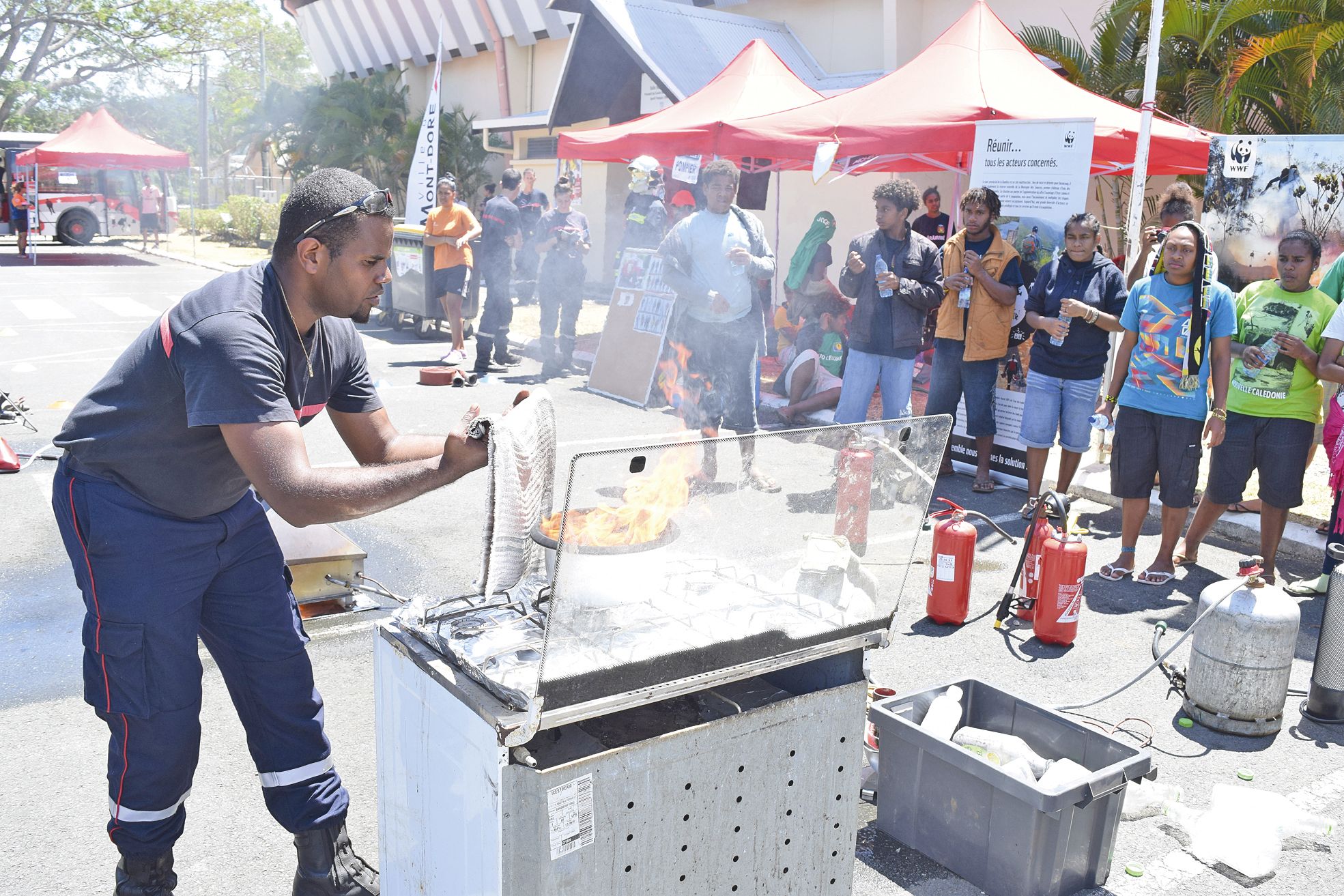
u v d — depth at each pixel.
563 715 1.81
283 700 2.43
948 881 2.86
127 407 2.11
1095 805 2.77
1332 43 9.90
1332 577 3.78
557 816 1.80
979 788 2.79
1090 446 7.58
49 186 27.03
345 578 4.55
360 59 30.56
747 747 2.04
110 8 40.25
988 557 5.65
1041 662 4.33
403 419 8.34
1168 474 5.12
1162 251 5.02
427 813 2.08
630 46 13.37
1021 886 2.71
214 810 3.13
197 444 2.13
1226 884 2.89
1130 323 5.22
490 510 1.78
